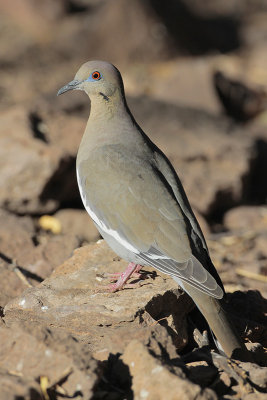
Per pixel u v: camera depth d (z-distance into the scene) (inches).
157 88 991.6
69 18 1311.5
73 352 267.6
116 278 384.2
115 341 289.1
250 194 773.9
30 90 1059.3
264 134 931.3
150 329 292.7
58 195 630.5
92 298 355.9
